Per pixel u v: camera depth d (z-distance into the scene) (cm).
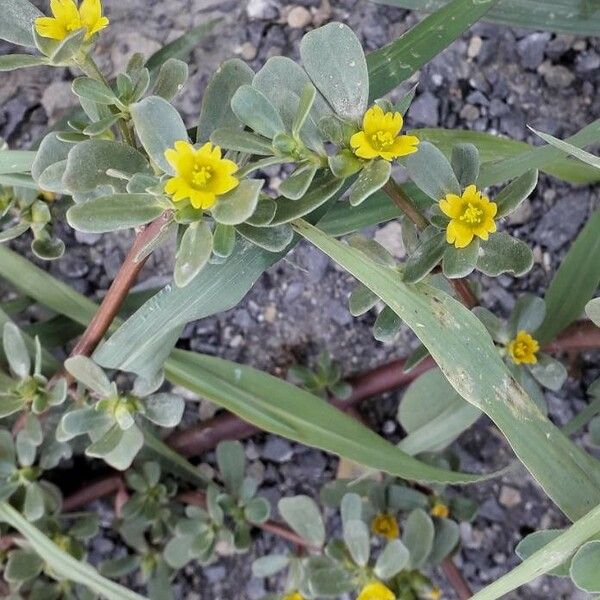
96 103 16
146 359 18
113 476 25
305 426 20
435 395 23
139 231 16
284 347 26
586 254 21
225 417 25
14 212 21
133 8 27
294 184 14
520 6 22
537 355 20
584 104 26
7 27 16
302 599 22
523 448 15
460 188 15
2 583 24
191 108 26
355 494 21
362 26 26
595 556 14
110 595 20
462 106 26
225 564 26
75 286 26
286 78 15
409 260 15
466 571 26
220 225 14
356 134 14
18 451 20
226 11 27
